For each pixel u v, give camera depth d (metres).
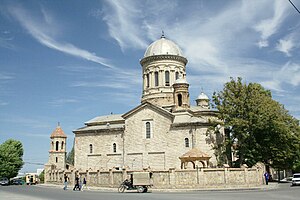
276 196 28.11
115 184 48.12
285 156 57.72
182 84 64.81
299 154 63.97
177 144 58.91
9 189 49.06
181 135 58.97
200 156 49.91
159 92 68.19
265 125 55.03
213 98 58.31
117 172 48.22
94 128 68.75
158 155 60.06
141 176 38.66
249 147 56.09
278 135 57.28
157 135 60.97
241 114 55.34
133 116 64.12
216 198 26.28
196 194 32.28
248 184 44.62
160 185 43.84
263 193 32.28
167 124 60.53
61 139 81.75
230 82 57.66
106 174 49.91
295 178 48.75
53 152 80.19
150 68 70.06
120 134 64.88
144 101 66.81
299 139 59.12
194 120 59.69
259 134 58.44
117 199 26.52
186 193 34.72
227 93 57.00
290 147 60.38
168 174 43.88
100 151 66.06
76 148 68.69
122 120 69.88
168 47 71.06
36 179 80.69
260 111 54.25
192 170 43.41
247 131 55.41
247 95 56.16
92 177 52.31
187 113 62.50
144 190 38.66
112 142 65.31
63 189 47.38
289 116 61.06
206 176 43.03
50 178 67.00
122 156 63.47
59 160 80.19
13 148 105.44
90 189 46.25
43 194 35.53
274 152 58.38
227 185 43.12
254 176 45.94
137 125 63.28
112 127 66.38
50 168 74.44
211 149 56.75
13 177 106.31
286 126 57.75
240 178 44.28
